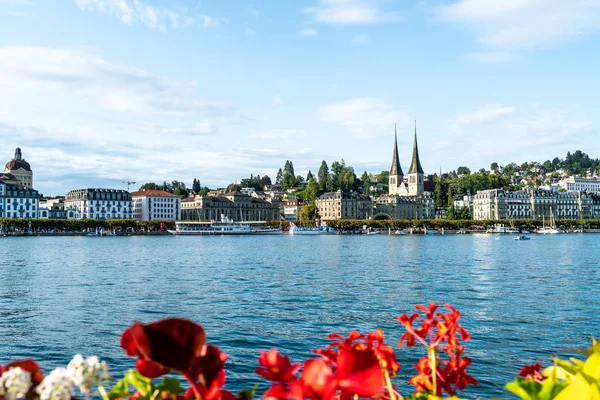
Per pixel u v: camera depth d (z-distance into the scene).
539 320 32.16
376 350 5.16
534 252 110.44
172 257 94.06
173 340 3.47
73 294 44.44
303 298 42.47
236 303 39.84
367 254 104.25
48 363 23.64
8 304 39.03
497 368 22.08
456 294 44.28
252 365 23.38
